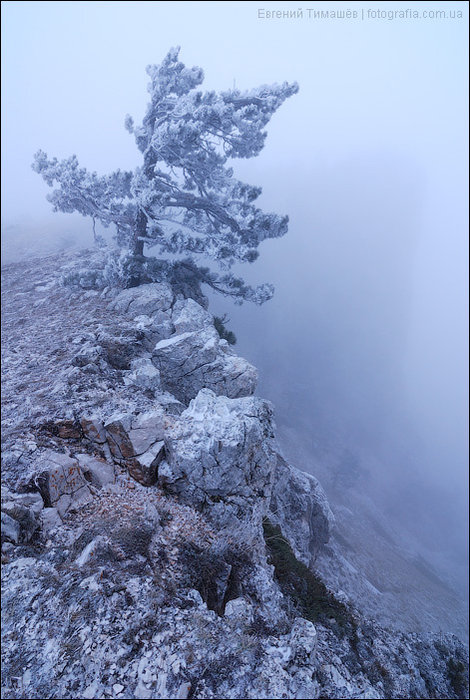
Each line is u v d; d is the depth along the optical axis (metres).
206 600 7.62
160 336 16.14
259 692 6.04
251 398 12.10
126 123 20.86
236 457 9.80
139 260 19.84
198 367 14.66
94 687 5.85
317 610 9.27
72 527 8.30
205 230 19.98
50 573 7.34
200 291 22.42
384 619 22.05
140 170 20.14
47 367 13.52
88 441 10.25
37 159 21.20
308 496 20.03
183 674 6.13
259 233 19.28
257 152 20.95
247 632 7.09
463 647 14.93
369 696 6.99
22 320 18.34
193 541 8.58
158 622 6.82
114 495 9.21
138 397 12.17
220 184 19.80
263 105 19.30
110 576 7.36
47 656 6.20
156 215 19.06
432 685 10.48
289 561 10.36
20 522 7.85
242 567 8.66
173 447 9.78
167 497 9.52
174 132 16.73
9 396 11.73
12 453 9.22
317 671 7.04
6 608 6.73
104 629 6.52
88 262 27.64
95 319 17.25
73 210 22.36
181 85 19.52
